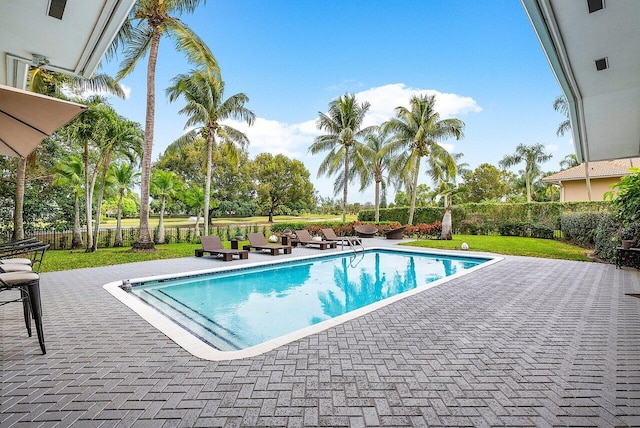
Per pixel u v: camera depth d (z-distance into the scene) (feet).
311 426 7.11
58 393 8.38
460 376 9.36
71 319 14.47
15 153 13.57
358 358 10.52
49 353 10.84
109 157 44.14
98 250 43.60
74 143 45.98
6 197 44.47
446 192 54.24
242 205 101.55
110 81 43.73
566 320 14.52
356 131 71.46
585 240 42.32
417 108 67.36
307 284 26.78
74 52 15.78
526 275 25.07
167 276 25.34
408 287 26.03
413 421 7.29
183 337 12.28
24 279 10.24
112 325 13.69
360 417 7.43
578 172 72.84
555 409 7.77
